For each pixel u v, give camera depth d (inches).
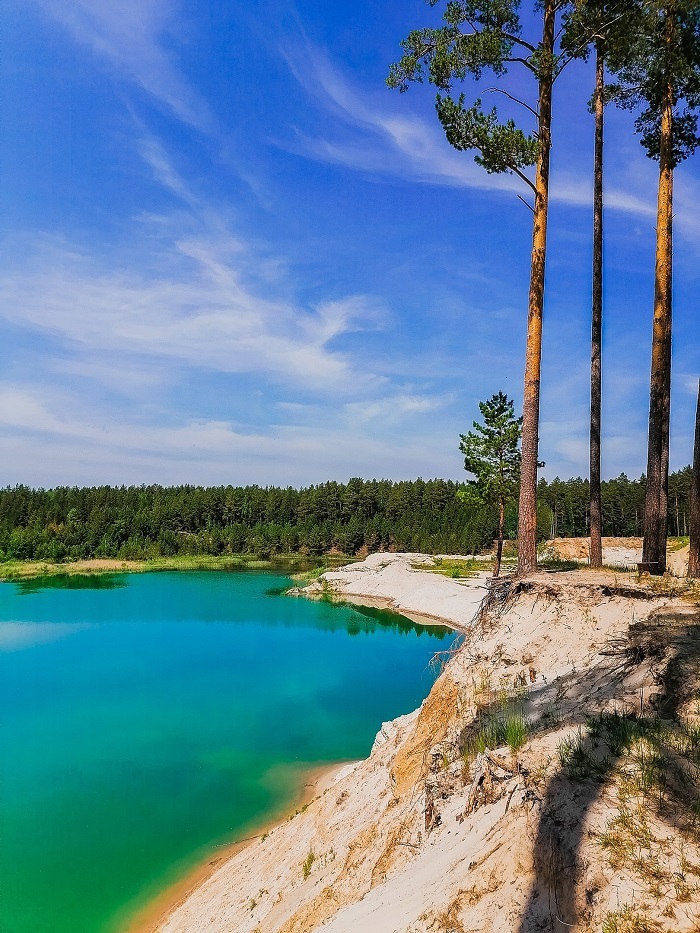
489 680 401.7
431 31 563.8
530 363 578.2
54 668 1354.6
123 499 5556.1
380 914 228.5
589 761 228.1
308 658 1475.1
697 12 524.7
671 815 189.0
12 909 534.6
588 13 538.6
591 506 693.3
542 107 580.7
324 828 456.4
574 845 185.5
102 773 812.0
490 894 189.9
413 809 324.8
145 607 2215.8
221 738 943.0
